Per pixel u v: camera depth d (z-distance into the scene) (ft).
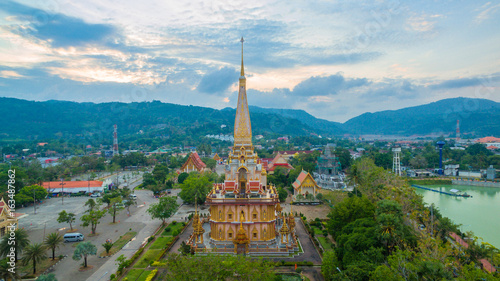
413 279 165.68
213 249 274.36
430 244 200.03
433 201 531.50
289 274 237.25
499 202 521.65
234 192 298.56
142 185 631.15
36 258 242.99
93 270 248.32
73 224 375.66
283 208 447.42
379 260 204.33
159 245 299.17
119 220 391.24
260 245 284.20
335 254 236.43
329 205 427.33
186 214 416.05
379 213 237.04
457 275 180.86
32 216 410.72
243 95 322.75
